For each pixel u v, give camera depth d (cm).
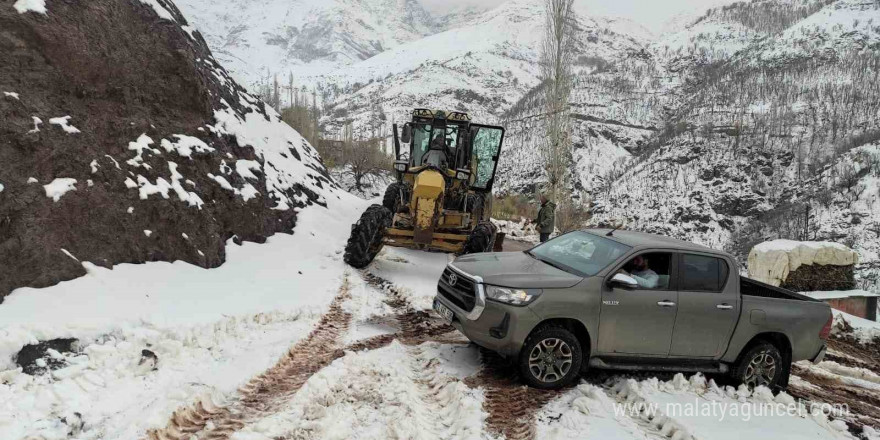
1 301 509
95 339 484
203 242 812
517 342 530
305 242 1117
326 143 5062
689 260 600
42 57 691
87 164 678
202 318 589
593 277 560
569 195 2427
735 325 596
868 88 16975
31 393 385
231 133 1112
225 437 372
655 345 573
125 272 654
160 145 834
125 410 388
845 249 1180
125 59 837
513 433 434
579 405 490
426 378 536
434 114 1213
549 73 2427
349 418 412
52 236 591
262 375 491
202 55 1305
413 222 1042
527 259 643
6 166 586
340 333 652
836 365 778
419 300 845
